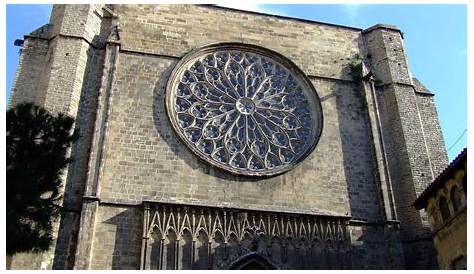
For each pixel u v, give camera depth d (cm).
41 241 1830
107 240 2611
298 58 3578
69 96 2928
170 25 3422
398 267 2845
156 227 2666
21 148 1852
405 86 3600
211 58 3422
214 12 3575
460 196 2411
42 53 3153
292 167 3092
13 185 1750
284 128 3278
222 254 2678
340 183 3138
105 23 3353
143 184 2828
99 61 3189
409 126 3428
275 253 2752
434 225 2684
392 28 3872
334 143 3281
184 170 2923
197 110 3189
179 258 2612
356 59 3712
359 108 3481
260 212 2834
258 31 3600
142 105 3077
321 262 2786
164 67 3253
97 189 2694
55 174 1914
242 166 3053
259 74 3453
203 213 2761
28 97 2973
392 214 3031
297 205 2986
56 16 3297
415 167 3266
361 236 2966
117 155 2881
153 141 2973
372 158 3278
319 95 3450
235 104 3275
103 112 2942
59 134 1956
